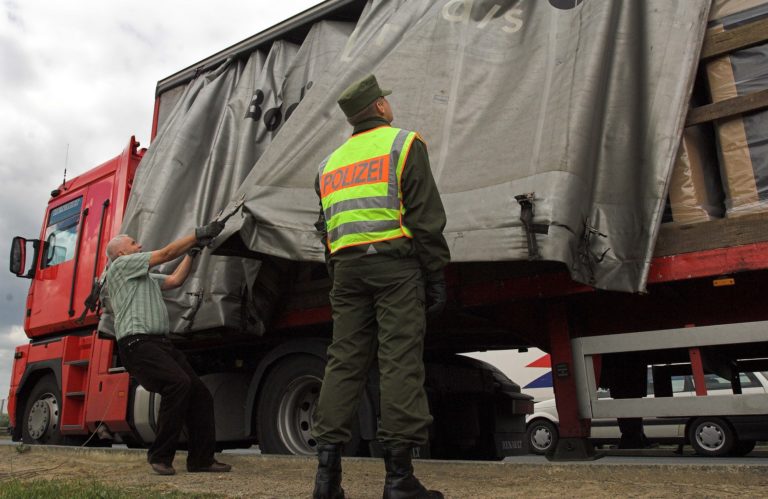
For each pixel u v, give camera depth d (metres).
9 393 7.83
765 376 4.95
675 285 3.58
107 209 6.92
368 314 2.87
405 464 2.58
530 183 3.43
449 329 5.33
